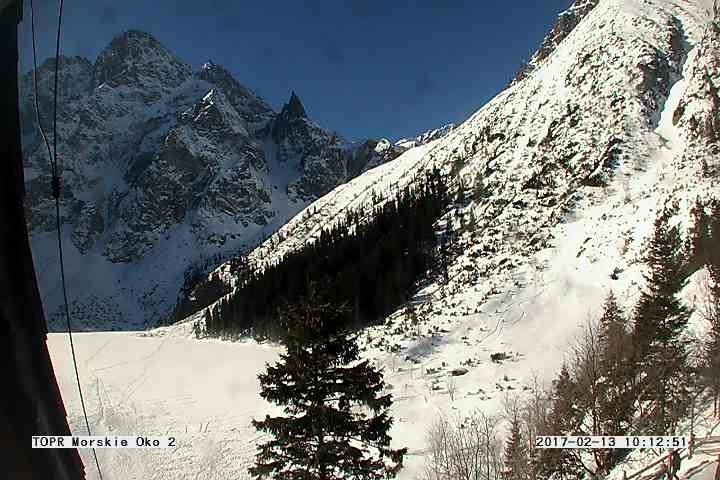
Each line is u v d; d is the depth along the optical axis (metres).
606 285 45.56
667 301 28.89
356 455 13.76
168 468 30.47
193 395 43.22
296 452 13.77
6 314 2.73
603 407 24.94
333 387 13.93
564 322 42.91
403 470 25.78
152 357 54.75
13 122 2.62
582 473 23.58
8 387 2.76
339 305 14.58
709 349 28.94
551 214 61.19
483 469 23.61
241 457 32.75
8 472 2.74
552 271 51.03
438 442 24.78
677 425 26.80
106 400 38.16
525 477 21.52
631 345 28.02
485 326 45.94
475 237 63.62
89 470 11.31
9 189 2.69
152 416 37.44
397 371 41.59
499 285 51.56
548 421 24.86
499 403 32.75
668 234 41.59
